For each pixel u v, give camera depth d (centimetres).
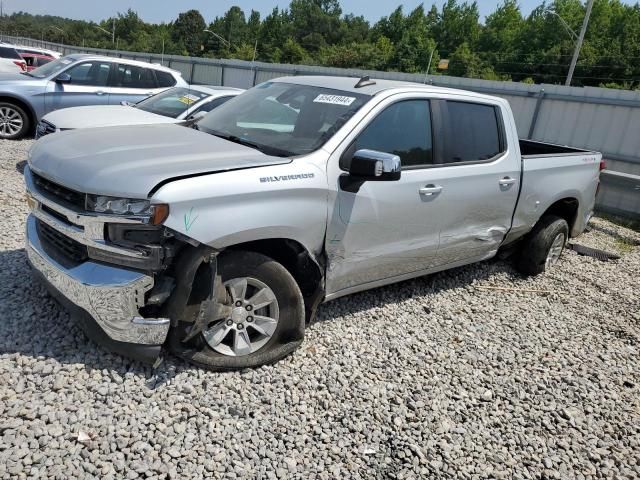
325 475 275
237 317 334
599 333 484
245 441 287
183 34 11788
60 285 311
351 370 363
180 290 305
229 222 307
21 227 523
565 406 366
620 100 1237
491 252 520
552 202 557
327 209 354
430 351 403
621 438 344
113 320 297
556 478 302
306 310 379
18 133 1046
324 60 8875
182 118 823
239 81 2788
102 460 259
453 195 438
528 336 457
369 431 311
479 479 292
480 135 471
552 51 7238
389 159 337
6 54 2083
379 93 400
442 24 9869
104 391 300
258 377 337
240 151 350
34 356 319
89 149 330
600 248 764
